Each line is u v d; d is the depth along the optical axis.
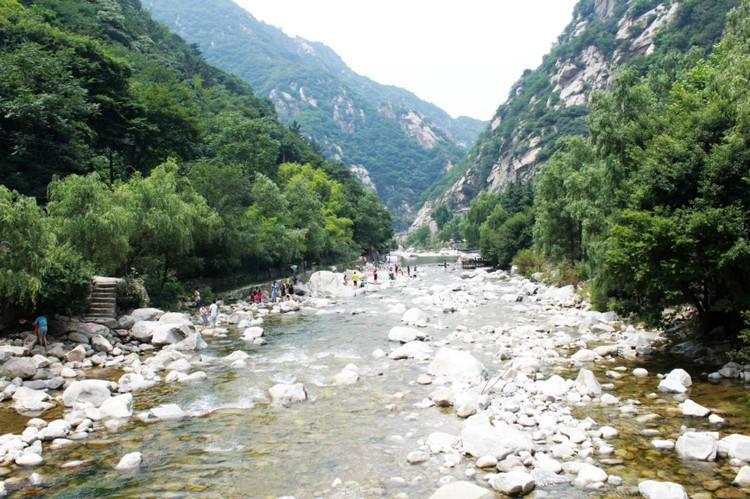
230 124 78.88
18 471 10.36
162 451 11.46
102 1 109.31
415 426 12.84
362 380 17.67
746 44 26.11
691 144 17.56
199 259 37.94
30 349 20.12
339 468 10.37
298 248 62.62
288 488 9.50
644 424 12.06
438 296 43.62
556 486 9.02
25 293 19.97
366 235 126.31
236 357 21.56
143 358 21.78
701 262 16.45
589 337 24.09
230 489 9.50
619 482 9.02
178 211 31.62
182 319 26.69
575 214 35.44
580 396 14.53
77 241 25.81
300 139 164.38
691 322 21.86
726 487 8.74
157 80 91.31
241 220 47.22
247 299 44.62
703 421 12.09
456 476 9.77
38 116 35.50
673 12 163.12
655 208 17.39
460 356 18.11
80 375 18.39
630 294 22.89
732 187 16.22
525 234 78.06
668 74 32.41
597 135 28.19
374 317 34.41
